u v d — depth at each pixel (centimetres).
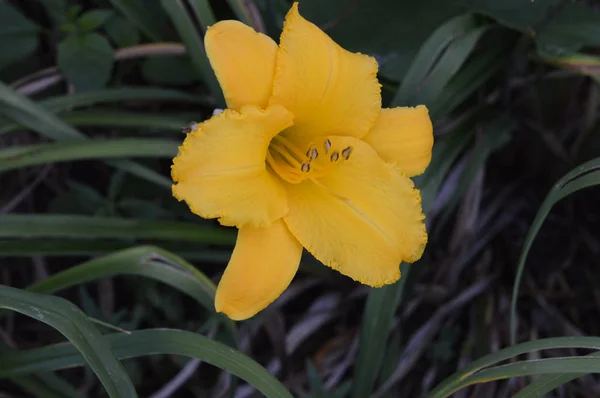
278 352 71
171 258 63
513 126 72
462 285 75
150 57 71
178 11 66
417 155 61
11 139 73
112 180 69
